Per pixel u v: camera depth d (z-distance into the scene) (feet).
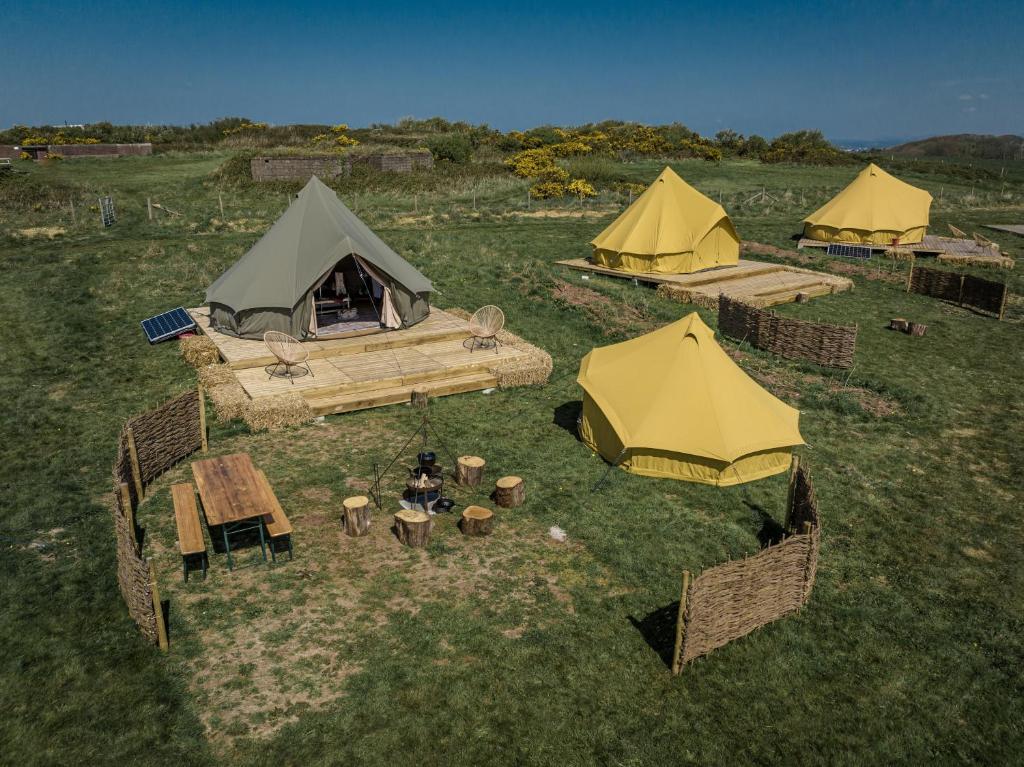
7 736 23.75
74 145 194.70
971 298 83.56
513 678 26.89
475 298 77.66
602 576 33.40
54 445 45.09
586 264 96.48
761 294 82.74
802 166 196.65
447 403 52.95
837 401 54.95
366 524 35.96
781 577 30.17
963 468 45.78
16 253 92.32
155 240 103.24
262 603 30.73
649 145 209.05
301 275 59.82
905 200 112.06
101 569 32.83
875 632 30.60
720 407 42.65
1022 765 24.44
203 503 32.96
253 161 146.82
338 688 26.17
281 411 47.62
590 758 23.77
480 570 33.47
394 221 122.83
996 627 31.22
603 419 44.88
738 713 26.03
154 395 52.90
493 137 212.43
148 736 23.91
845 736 25.29
